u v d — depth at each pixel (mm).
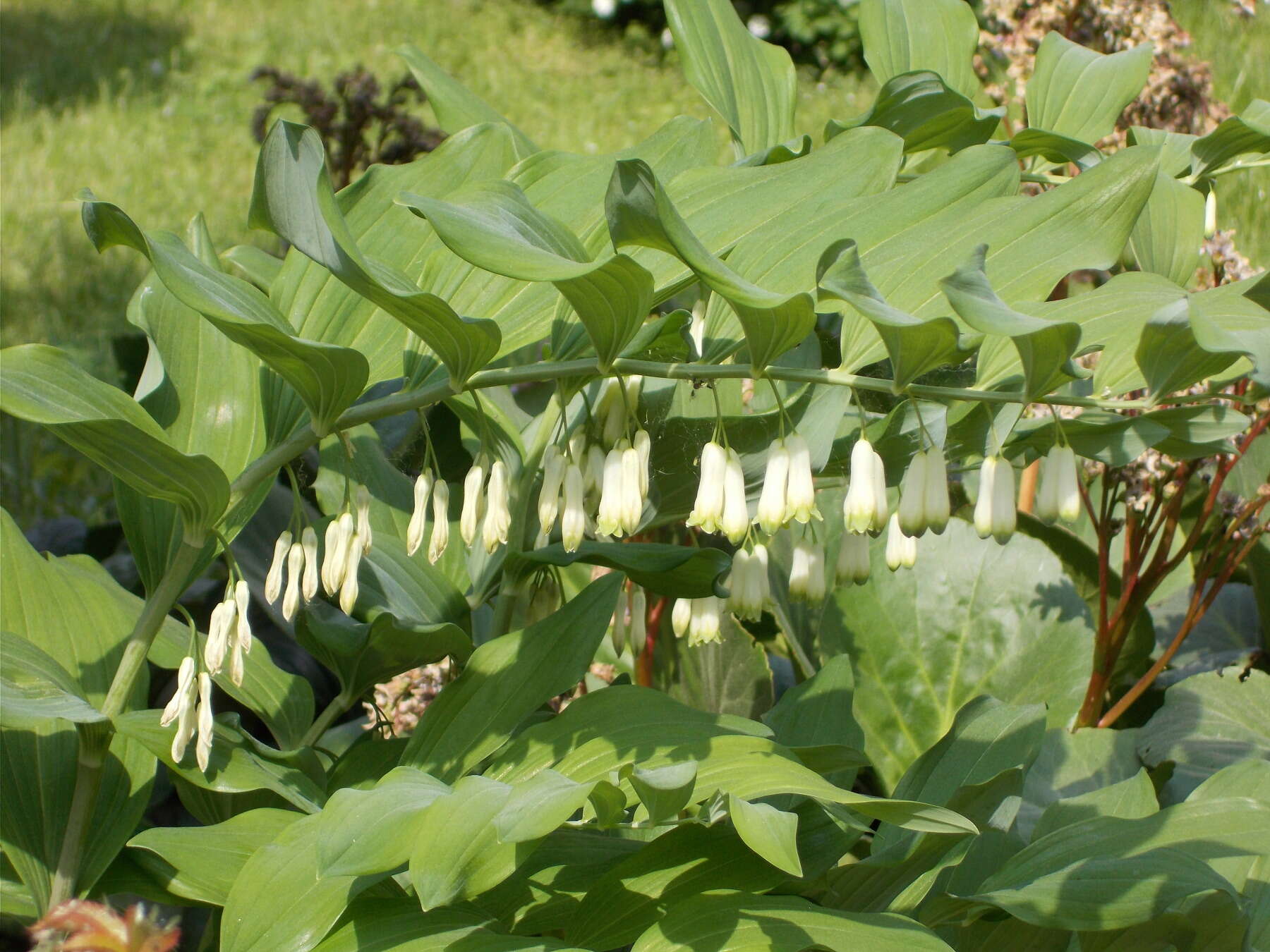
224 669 633
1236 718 711
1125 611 746
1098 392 578
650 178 504
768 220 591
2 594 616
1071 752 702
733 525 562
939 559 745
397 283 547
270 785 575
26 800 592
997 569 739
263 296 559
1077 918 554
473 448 733
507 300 598
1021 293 576
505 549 677
